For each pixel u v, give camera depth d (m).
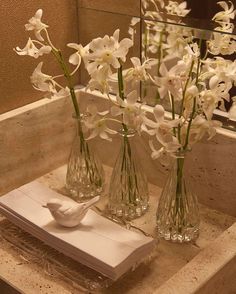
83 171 1.20
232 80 0.96
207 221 1.13
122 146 1.10
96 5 1.26
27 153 1.25
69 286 0.95
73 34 1.31
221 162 1.11
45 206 1.01
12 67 1.18
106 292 0.94
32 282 0.96
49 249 1.03
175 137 0.93
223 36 1.05
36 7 1.19
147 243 0.97
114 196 1.14
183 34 1.11
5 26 1.14
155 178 1.26
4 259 1.02
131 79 1.01
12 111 1.20
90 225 1.02
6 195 1.11
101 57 0.95
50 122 1.28
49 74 1.28
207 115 0.94
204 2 1.13
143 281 0.97
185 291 0.86
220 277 0.94
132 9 1.21
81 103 1.33
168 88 0.89
